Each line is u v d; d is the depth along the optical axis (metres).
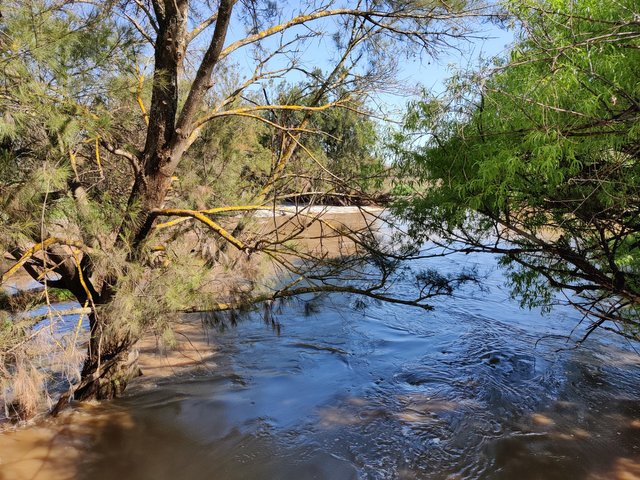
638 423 4.53
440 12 5.00
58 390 4.87
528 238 4.67
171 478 3.68
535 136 3.30
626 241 4.66
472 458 3.97
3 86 3.07
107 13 3.75
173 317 4.07
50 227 3.71
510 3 3.59
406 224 5.33
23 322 3.38
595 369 5.80
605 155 3.55
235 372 5.69
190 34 4.46
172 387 5.22
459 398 5.07
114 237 4.03
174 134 4.22
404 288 9.09
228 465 3.86
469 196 4.31
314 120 5.73
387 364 6.01
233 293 4.45
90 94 3.67
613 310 4.69
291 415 4.70
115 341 4.49
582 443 4.19
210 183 5.34
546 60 3.32
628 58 3.20
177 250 4.37
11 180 3.39
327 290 4.70
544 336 6.95
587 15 3.24
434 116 4.27
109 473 3.71
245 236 4.78
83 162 4.68
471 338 6.90
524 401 5.00
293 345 6.62
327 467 3.85
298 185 5.32
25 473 3.63
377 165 5.24
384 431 4.40
